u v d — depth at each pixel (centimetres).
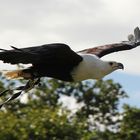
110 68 1307
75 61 1266
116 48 1406
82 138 2959
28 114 2867
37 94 3794
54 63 1255
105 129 3956
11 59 1188
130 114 3700
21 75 1268
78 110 4081
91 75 1288
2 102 1302
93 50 1390
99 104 4153
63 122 2828
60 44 1228
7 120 2773
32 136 2766
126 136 3688
